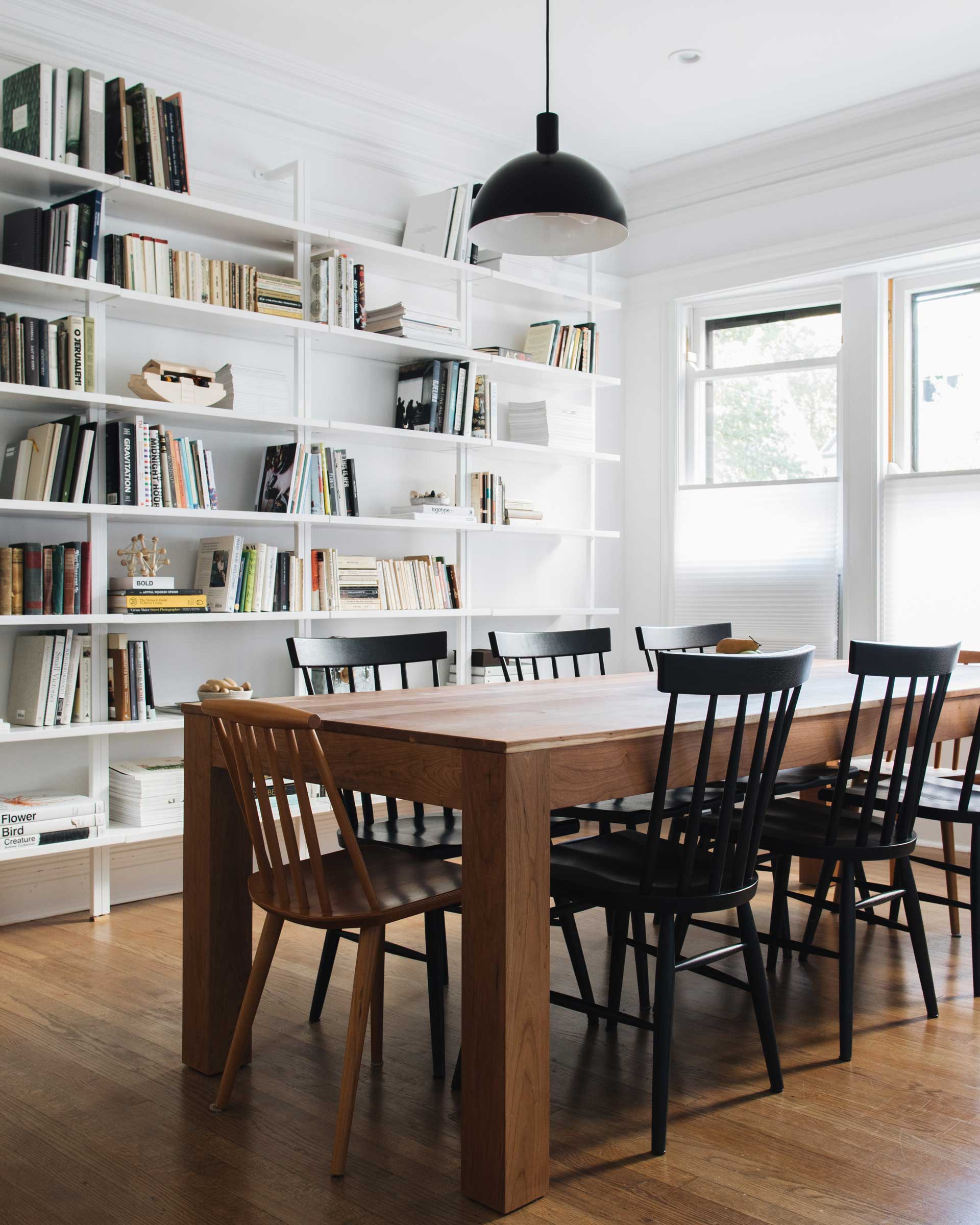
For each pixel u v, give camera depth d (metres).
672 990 1.94
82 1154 1.89
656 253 5.37
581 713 2.21
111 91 3.39
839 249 4.69
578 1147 1.93
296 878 1.87
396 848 2.44
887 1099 2.12
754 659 1.96
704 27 3.86
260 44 3.89
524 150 4.94
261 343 4.03
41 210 3.22
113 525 3.65
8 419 3.41
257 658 4.04
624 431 5.56
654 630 3.54
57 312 3.48
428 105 4.46
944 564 4.55
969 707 2.93
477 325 4.90
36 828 3.19
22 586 3.22
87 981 2.80
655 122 4.67
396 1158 1.89
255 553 3.73
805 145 4.75
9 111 3.27
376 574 4.16
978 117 4.28
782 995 2.72
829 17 3.79
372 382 4.44
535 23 3.81
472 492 4.61
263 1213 1.71
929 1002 2.55
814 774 3.31
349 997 2.67
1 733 3.08
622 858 2.23
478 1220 1.69
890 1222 1.68
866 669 2.30
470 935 1.76
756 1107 2.09
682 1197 1.76
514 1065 1.72
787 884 2.93
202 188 3.87
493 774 1.73
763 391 5.17
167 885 3.75
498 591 5.00
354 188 4.38
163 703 3.78
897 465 4.75
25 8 3.35
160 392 3.46
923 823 4.53
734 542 5.18
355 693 2.72
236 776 1.98
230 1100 2.10
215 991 2.22
